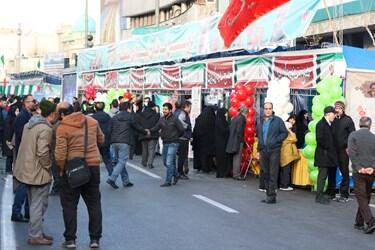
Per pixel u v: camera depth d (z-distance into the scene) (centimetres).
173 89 2027
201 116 1606
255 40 1514
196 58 1995
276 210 1045
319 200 1133
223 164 1502
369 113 1275
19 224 870
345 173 1167
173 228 866
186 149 1473
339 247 776
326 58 1268
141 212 992
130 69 2488
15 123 995
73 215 731
